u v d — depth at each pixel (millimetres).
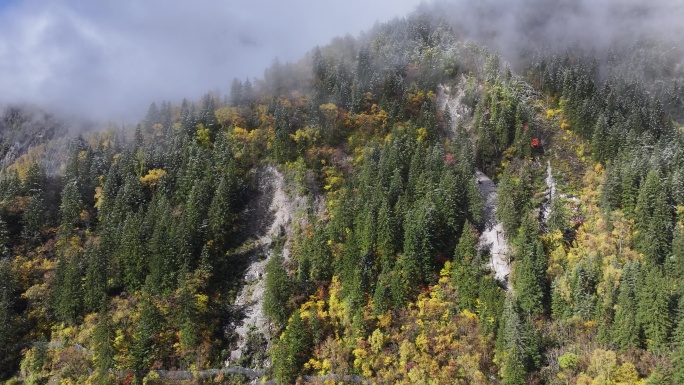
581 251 93000
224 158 124688
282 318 96188
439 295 92750
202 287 101188
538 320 85750
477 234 103000
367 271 95562
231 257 111875
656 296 78500
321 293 98125
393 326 89812
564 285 86188
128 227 105812
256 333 97562
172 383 87500
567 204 105875
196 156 123062
